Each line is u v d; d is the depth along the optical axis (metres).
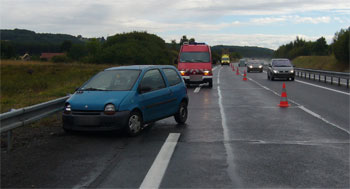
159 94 8.80
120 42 66.62
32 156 6.31
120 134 8.23
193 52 23.23
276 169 5.47
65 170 5.46
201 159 6.05
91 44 114.62
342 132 8.42
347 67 58.84
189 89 21.52
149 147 6.95
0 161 5.99
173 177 5.09
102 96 7.95
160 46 69.81
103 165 5.72
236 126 9.30
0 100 15.23
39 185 4.80
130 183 4.85
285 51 135.88
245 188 4.64
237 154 6.38
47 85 24.56
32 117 7.63
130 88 8.21
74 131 8.35
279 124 9.56
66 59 79.31
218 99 15.97
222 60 96.56
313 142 7.36
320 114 11.31
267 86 23.53
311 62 81.19
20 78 30.36
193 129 8.88
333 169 5.46
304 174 5.22
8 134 6.70
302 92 19.00
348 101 14.89
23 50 166.62
